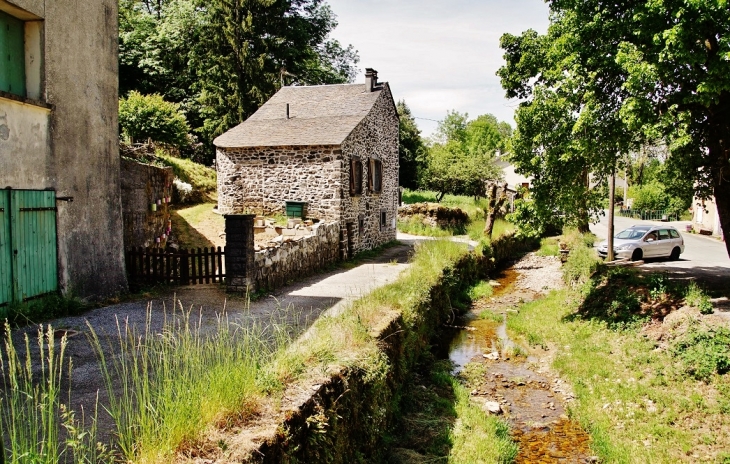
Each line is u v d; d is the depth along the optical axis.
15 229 8.18
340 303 10.70
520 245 28.92
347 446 5.70
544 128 12.08
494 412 8.77
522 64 13.33
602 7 11.49
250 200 19.89
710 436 7.44
